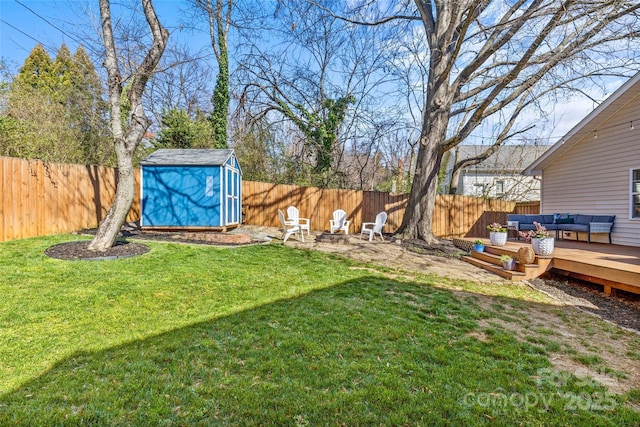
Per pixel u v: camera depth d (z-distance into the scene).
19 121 8.92
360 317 3.60
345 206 12.03
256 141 15.86
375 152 17.91
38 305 3.45
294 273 5.43
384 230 12.01
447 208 12.17
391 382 2.33
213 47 14.35
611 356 3.03
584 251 6.92
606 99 7.78
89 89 12.79
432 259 7.51
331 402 2.07
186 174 8.41
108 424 1.82
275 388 2.20
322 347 2.83
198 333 3.02
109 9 5.77
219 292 4.23
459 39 6.85
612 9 6.13
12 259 4.92
